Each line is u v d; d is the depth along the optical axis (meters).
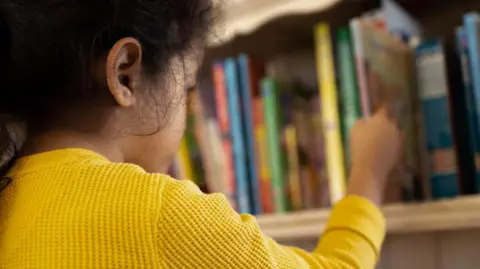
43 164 0.49
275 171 0.92
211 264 0.45
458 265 0.76
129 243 0.43
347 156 0.82
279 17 0.98
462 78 0.76
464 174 0.76
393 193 0.77
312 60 1.09
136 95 0.52
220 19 0.67
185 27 0.56
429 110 0.78
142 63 0.52
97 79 0.51
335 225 0.64
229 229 0.47
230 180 0.94
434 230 0.76
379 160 0.72
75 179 0.47
